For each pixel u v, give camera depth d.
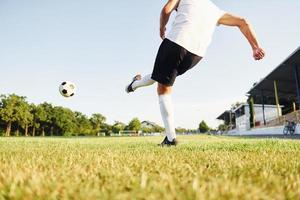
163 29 3.55
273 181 1.21
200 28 3.40
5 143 4.90
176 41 3.32
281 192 1.04
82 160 1.98
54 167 1.60
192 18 3.38
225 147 3.66
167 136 3.80
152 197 0.89
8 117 67.94
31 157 2.18
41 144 4.71
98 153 2.65
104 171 1.43
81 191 0.95
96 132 88.94
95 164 1.75
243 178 1.26
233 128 63.19
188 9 3.41
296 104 44.22
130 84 4.25
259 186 1.13
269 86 33.16
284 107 46.97
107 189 1.01
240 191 0.98
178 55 3.34
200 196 0.89
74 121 86.75
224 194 0.94
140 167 1.64
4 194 0.96
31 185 1.03
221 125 85.38
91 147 3.88
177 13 3.48
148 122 103.50
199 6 3.46
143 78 3.98
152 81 3.91
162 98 3.65
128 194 0.92
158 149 3.26
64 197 0.91
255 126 41.62
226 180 1.16
